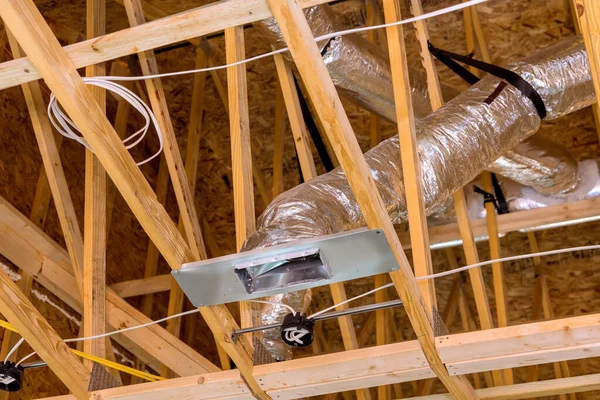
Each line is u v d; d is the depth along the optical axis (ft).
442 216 15.47
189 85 18.72
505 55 17.01
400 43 9.61
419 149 10.54
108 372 10.50
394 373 9.50
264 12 7.27
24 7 7.00
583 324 8.78
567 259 17.92
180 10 17.35
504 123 11.18
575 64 11.68
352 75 12.71
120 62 17.70
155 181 18.95
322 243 8.15
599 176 14.74
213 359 19.12
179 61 18.57
